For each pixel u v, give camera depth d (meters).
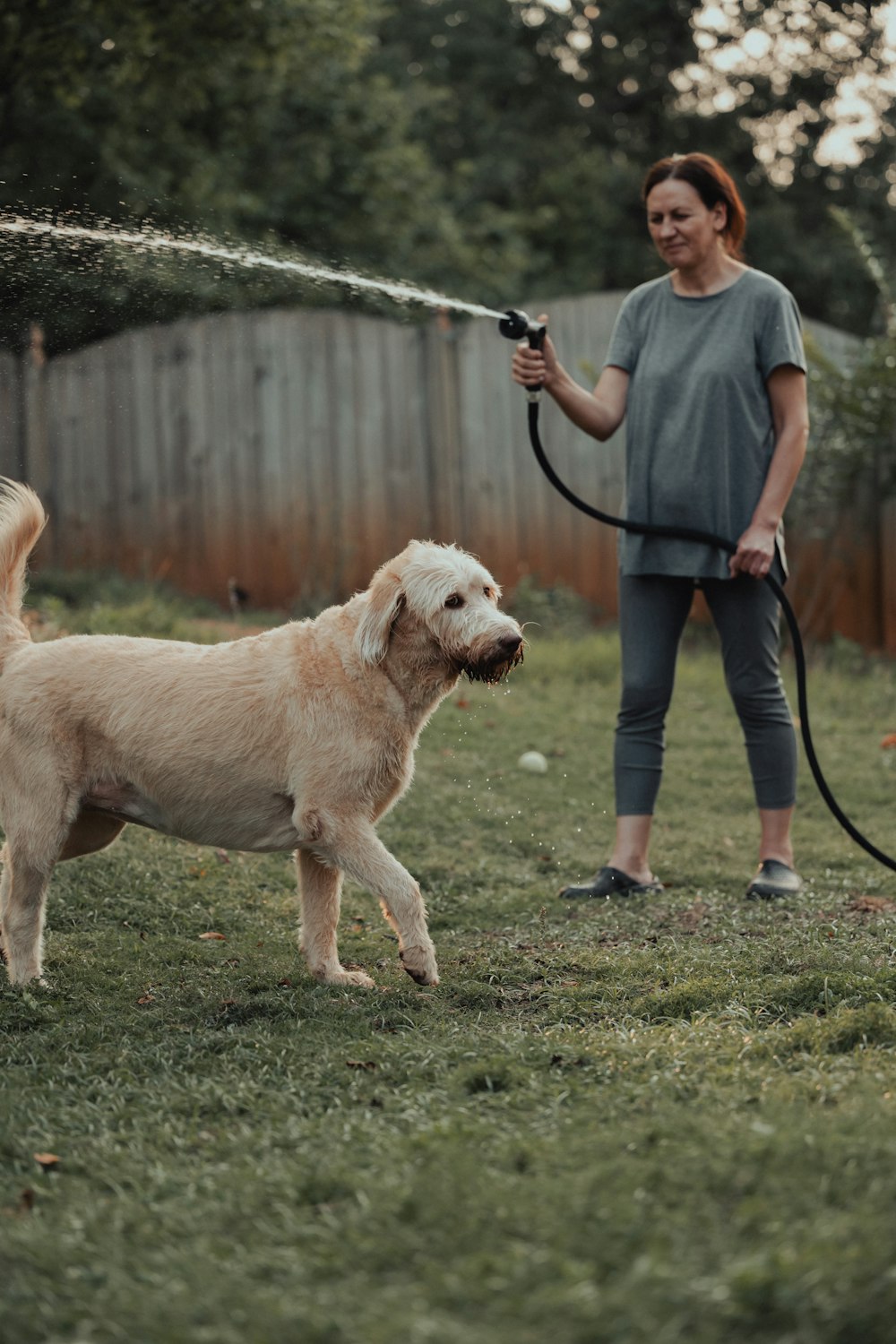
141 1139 2.99
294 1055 3.54
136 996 4.13
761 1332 2.09
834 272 20.81
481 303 17.14
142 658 4.21
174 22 11.72
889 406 10.80
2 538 4.28
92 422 11.79
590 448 11.79
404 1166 2.72
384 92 16.75
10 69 11.33
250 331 11.93
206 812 4.21
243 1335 2.15
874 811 6.85
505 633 4.11
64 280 7.34
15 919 4.14
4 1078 3.38
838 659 10.75
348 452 12.00
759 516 5.29
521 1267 2.26
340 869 4.23
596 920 5.10
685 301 5.50
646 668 5.56
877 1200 2.43
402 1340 2.10
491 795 7.02
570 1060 3.38
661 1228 2.35
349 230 16.25
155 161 14.03
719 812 7.02
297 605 11.60
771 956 4.30
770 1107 2.91
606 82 22.30
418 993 4.13
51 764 4.11
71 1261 2.43
